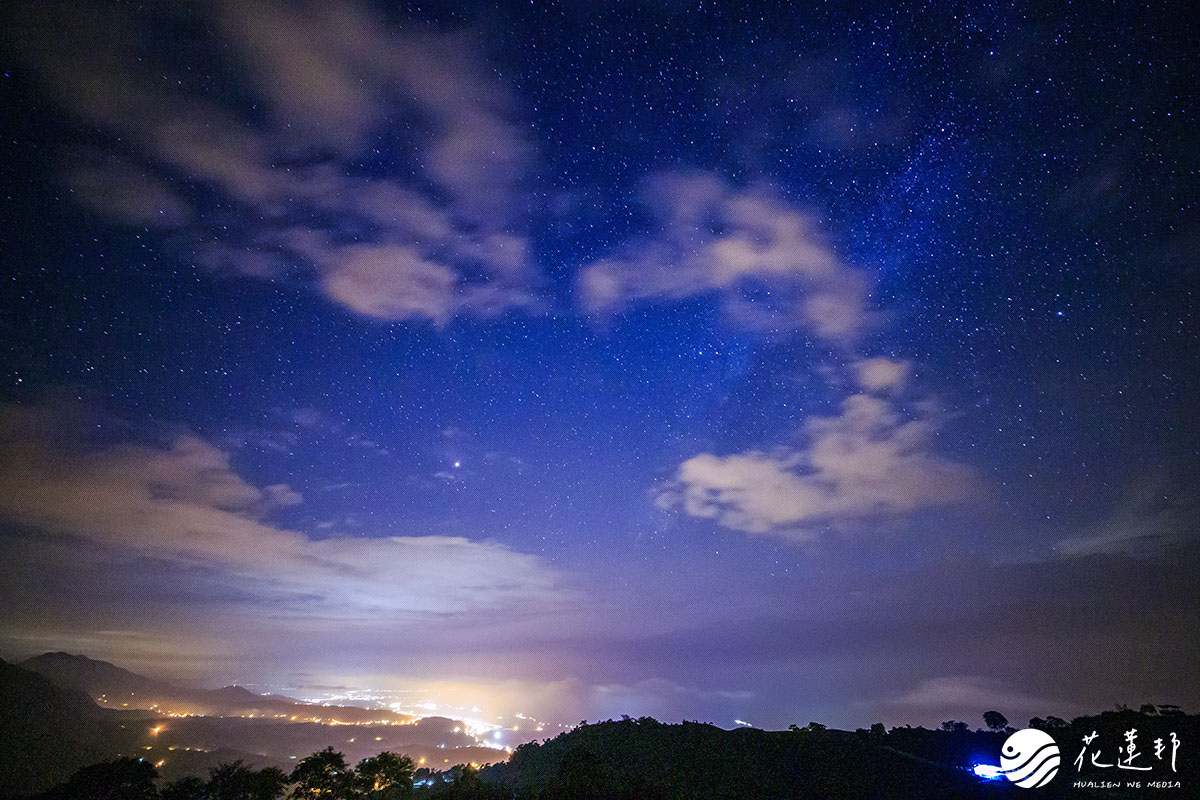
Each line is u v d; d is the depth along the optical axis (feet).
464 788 91.25
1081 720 84.43
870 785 76.07
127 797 83.46
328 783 90.94
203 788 84.79
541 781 92.79
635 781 80.33
